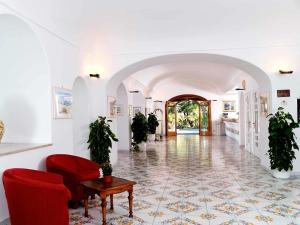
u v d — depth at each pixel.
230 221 3.77
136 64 7.24
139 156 9.74
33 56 4.63
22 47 4.56
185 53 6.84
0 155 3.47
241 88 11.62
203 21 5.71
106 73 7.18
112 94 7.81
